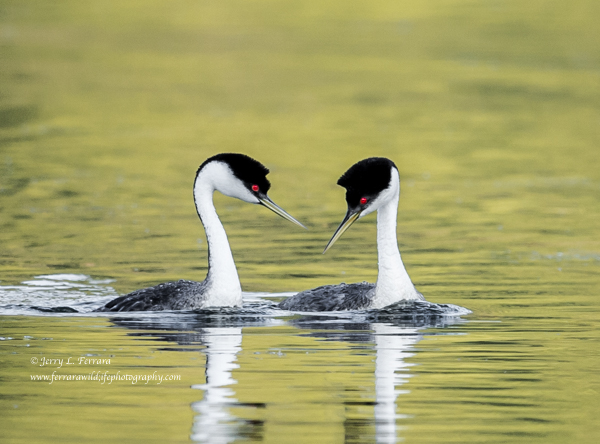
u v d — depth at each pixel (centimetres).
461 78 4241
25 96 3797
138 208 2097
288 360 1044
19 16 6044
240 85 4128
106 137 3048
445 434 834
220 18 6044
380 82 4169
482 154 2809
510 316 1259
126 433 839
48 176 2445
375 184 1248
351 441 816
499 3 6366
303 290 1437
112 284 1470
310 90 4009
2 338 1141
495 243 1783
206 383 966
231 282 1286
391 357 1056
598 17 5822
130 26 5756
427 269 1580
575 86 4041
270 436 829
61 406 909
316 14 6162
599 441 818
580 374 998
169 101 3762
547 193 2277
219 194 2284
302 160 2719
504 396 930
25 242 1772
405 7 6322
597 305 1327
